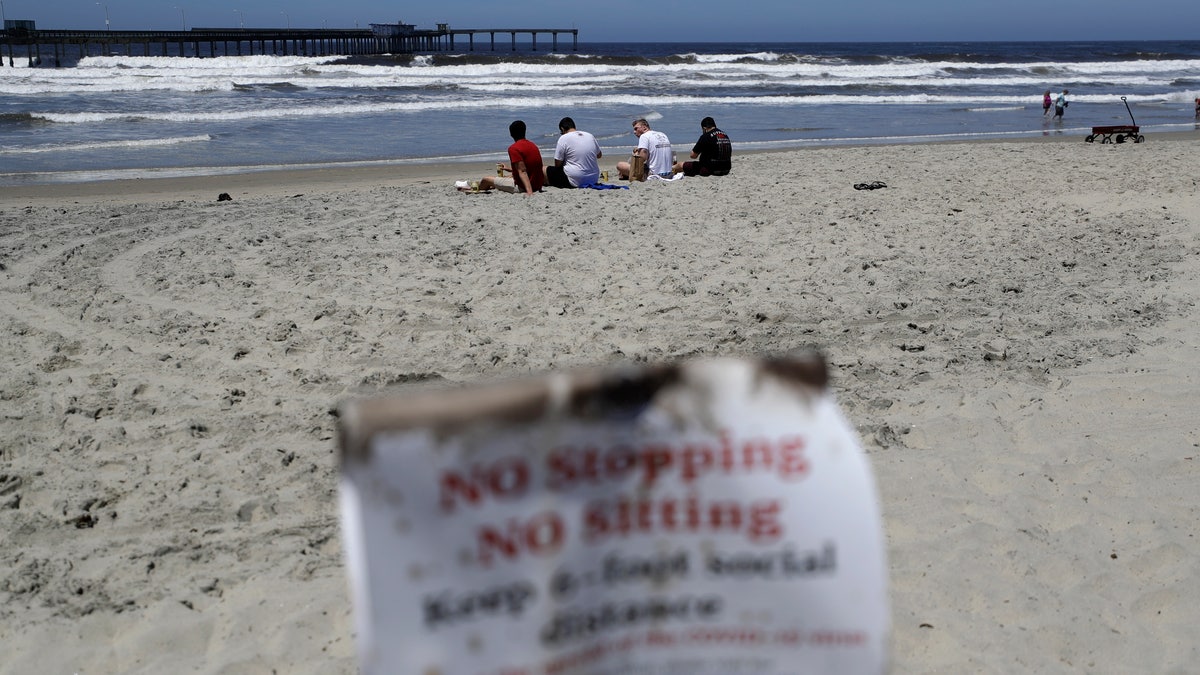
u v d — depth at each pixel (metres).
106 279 7.55
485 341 6.16
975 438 4.94
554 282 7.44
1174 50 109.44
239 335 6.27
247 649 3.33
